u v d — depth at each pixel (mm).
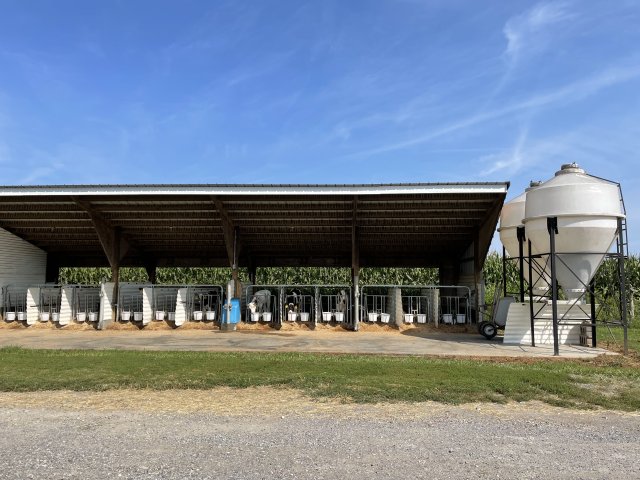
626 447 5758
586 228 14055
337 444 5738
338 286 20453
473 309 20906
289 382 9062
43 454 5355
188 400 7840
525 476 4840
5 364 10703
